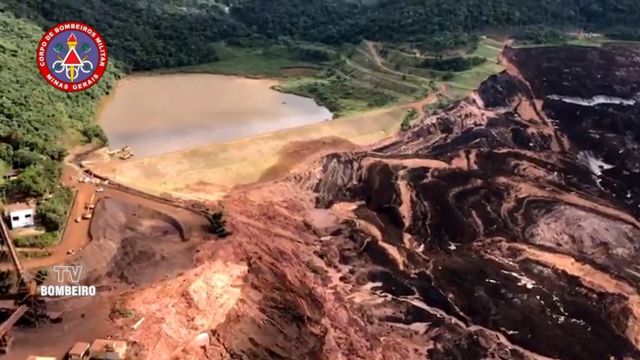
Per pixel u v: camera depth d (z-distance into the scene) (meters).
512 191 99.44
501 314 73.88
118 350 51.81
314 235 84.88
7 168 75.50
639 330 72.69
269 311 66.56
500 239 88.12
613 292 78.19
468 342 69.31
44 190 72.62
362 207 94.31
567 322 73.38
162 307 60.44
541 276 80.88
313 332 66.00
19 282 56.66
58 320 55.88
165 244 70.62
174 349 56.56
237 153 100.50
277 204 89.44
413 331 70.00
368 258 82.06
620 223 93.75
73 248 65.38
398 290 76.62
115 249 67.19
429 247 86.06
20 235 65.19
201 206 81.69
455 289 77.38
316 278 75.44
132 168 89.81
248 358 59.88
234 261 71.00
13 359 51.47
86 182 81.12
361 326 69.19
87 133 98.75
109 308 58.50
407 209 91.88
